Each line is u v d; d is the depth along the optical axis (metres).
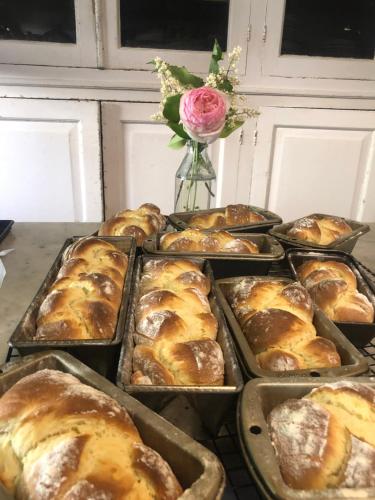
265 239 1.06
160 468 0.43
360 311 0.78
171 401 0.55
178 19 1.84
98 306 0.72
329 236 1.11
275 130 2.04
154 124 1.97
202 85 1.14
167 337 0.66
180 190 1.26
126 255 0.95
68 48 1.82
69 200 2.07
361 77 1.97
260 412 0.51
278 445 0.48
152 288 0.81
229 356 0.63
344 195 2.18
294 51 1.93
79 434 0.44
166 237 1.02
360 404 0.52
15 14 1.75
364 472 0.45
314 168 2.12
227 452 0.56
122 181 2.09
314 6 1.84
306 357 0.65
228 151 2.05
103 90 1.89
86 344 0.62
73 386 0.50
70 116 1.91
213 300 0.79
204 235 1.03
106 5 1.77
